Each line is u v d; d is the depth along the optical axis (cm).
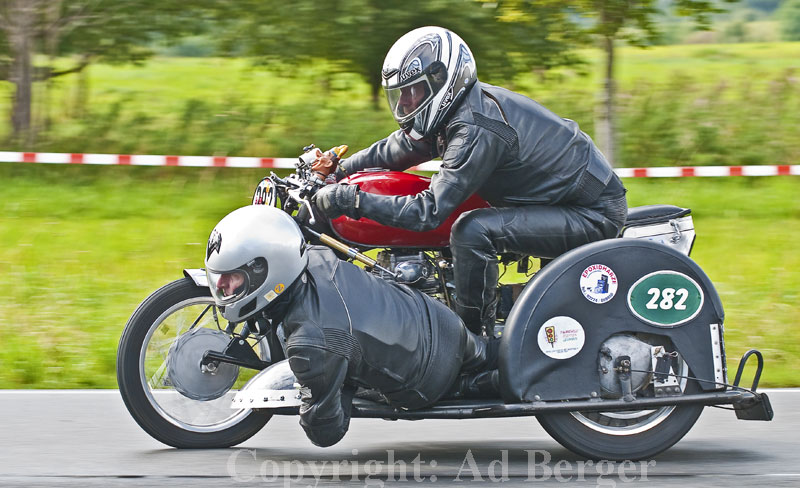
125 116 4147
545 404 1297
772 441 1470
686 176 3428
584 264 1320
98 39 3941
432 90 1302
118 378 1351
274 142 3816
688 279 1343
